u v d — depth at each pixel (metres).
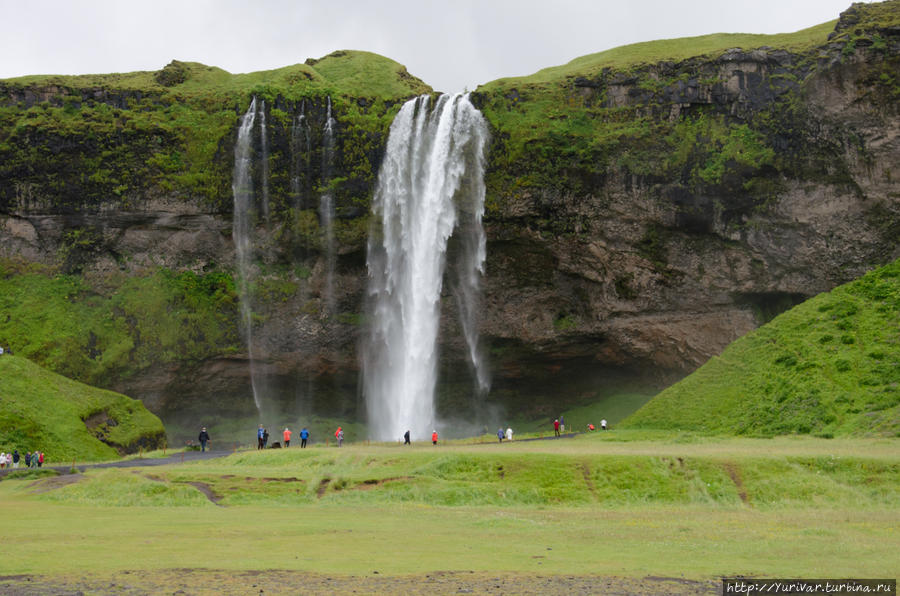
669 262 69.75
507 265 73.38
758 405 48.84
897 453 33.12
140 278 74.31
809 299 60.50
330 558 18.25
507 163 71.75
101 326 71.75
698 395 53.16
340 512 28.41
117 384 70.56
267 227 74.50
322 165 74.62
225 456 45.38
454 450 39.59
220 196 74.44
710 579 15.98
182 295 73.69
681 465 32.84
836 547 19.72
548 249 71.75
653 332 70.81
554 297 74.00
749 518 25.62
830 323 53.62
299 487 33.25
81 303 73.06
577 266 71.94
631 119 71.38
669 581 15.81
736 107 68.19
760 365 53.03
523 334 74.19
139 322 72.12
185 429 74.38
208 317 73.50
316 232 74.19
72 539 21.08
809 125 65.69
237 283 74.62
